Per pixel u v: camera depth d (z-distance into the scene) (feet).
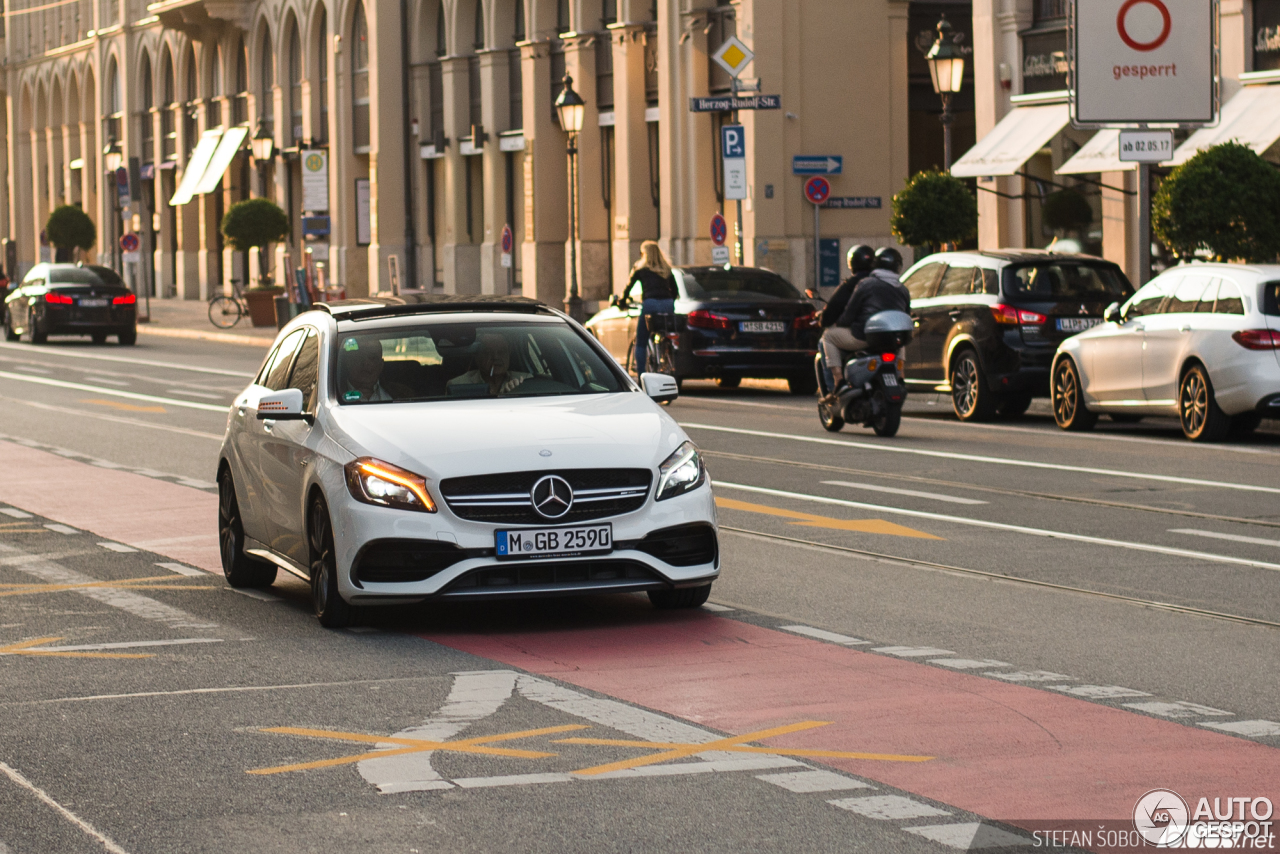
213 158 296.10
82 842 24.90
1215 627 40.91
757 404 112.37
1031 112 142.61
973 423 97.86
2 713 32.99
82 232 308.81
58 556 54.49
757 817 25.76
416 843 24.61
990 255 99.55
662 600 43.42
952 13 177.37
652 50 190.39
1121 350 88.48
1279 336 81.05
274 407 42.86
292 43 274.98
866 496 65.72
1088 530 56.49
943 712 32.37
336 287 221.66
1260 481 68.74
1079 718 31.83
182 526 61.41
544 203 208.13
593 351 45.55
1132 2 109.19
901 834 24.90
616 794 27.04
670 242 182.80
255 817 25.96
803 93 170.50
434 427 40.50
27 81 397.39
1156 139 107.45
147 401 118.62
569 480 39.40
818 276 151.64
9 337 205.36
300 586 48.80
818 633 40.24
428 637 40.34
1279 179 101.50
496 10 217.97
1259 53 123.44
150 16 323.16
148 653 38.75
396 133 243.40
